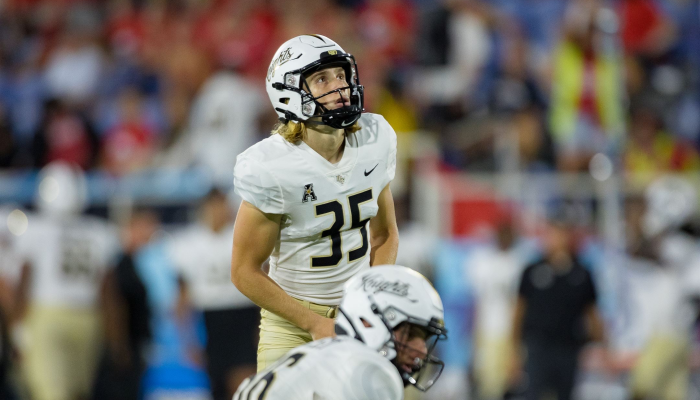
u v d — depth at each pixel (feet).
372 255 43.19
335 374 29.76
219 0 132.26
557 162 101.14
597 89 98.68
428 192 87.56
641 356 82.38
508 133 102.73
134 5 135.33
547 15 125.08
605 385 86.69
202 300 80.59
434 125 110.73
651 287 83.61
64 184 86.02
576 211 81.66
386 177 41.70
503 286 85.30
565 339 80.89
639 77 118.62
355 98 39.68
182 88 119.03
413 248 84.33
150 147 116.26
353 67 39.65
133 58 130.00
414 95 115.24
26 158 114.01
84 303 85.81
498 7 126.72
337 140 39.78
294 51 39.04
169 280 87.76
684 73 121.80
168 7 133.90
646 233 85.05
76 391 85.35
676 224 84.99
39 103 129.80
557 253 81.76
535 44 124.77
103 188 90.43
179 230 89.76
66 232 85.51
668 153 112.06
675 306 82.53
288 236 40.55
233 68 104.78
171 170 95.40
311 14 126.21
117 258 84.84
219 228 81.05
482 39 117.91
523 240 88.07
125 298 84.17
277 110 40.09
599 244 87.45
